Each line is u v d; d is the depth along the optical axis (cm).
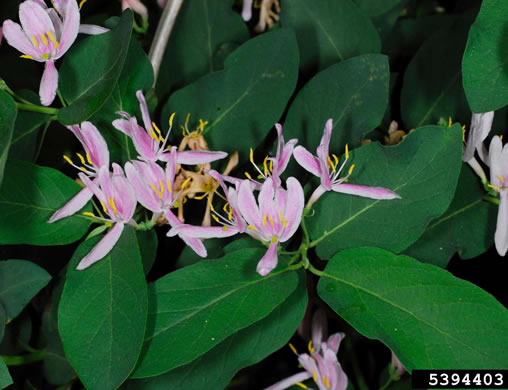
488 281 39
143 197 32
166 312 31
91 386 30
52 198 33
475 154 36
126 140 35
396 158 33
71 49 34
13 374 39
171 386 32
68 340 31
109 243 32
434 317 31
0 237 32
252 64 36
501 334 30
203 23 40
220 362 32
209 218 34
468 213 35
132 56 35
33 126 34
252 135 36
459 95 38
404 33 41
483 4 31
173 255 38
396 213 32
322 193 33
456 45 38
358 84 35
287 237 32
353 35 39
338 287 32
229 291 32
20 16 33
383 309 31
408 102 38
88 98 33
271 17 42
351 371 39
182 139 36
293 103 36
